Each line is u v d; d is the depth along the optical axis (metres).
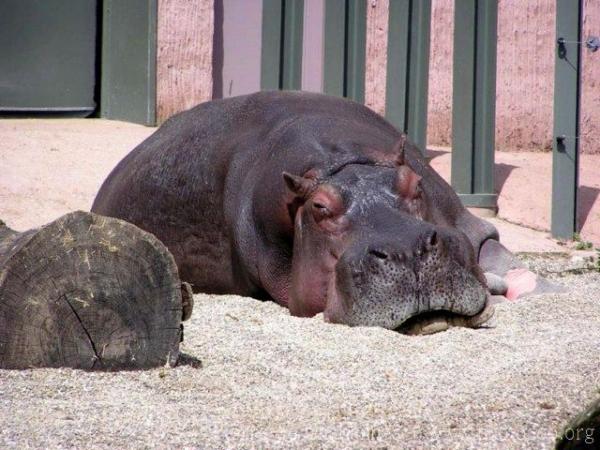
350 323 26.44
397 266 26.25
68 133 59.31
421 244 26.48
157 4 66.69
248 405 19.62
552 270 39.97
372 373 21.95
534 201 54.75
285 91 36.81
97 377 21.31
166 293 22.09
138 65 67.38
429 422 18.47
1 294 21.36
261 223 31.70
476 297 26.69
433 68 67.06
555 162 51.12
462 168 53.38
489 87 53.41
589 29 67.25
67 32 67.75
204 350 23.61
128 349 21.92
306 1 64.31
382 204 28.39
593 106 67.62
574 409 19.11
